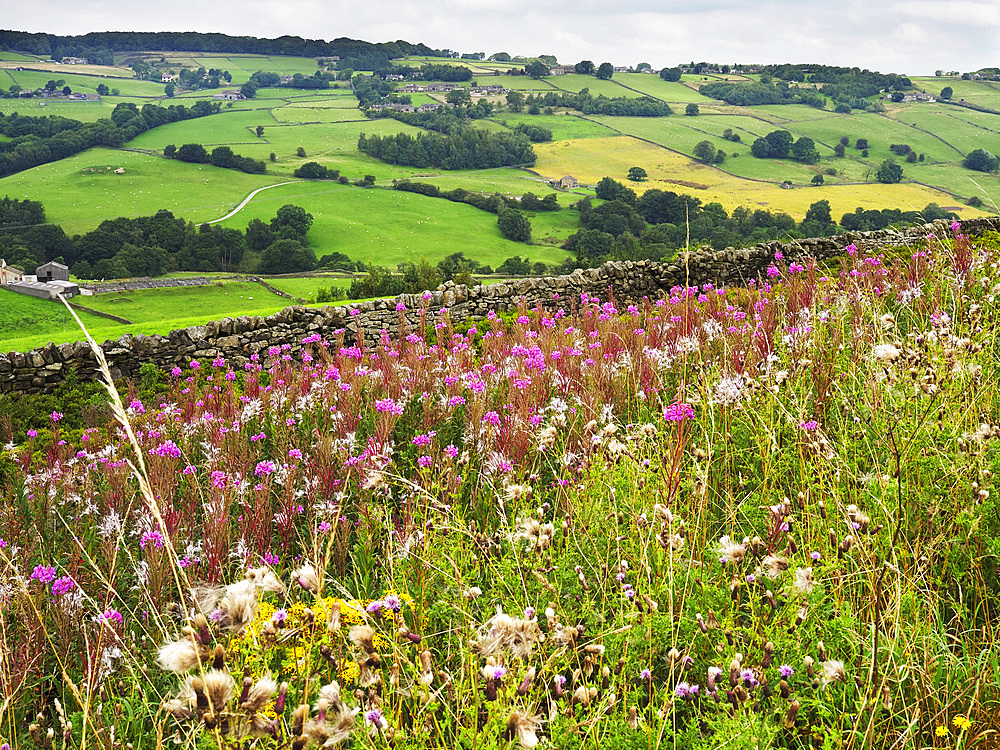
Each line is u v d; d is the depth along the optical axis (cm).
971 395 403
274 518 451
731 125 17962
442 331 1155
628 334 800
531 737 198
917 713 232
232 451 569
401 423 568
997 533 314
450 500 419
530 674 207
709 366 546
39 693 326
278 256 12194
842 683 253
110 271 10825
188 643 165
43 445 954
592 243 12512
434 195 16162
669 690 260
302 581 216
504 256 12800
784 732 248
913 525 325
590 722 230
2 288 8712
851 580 293
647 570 303
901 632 258
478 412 535
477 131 19212
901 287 736
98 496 516
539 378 600
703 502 350
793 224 10331
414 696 235
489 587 340
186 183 17000
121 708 291
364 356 944
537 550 321
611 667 266
